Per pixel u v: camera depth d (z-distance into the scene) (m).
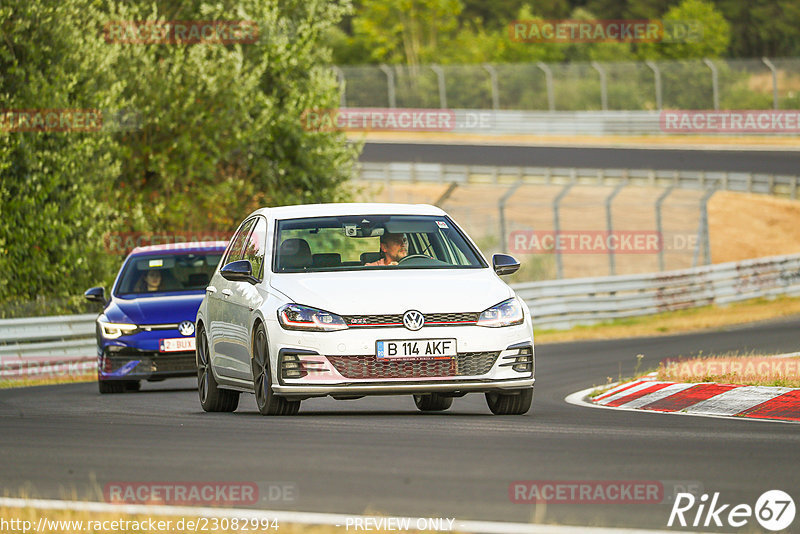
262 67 93.25
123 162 88.94
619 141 196.00
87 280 79.62
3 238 75.94
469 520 17.73
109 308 52.94
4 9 77.44
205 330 39.38
